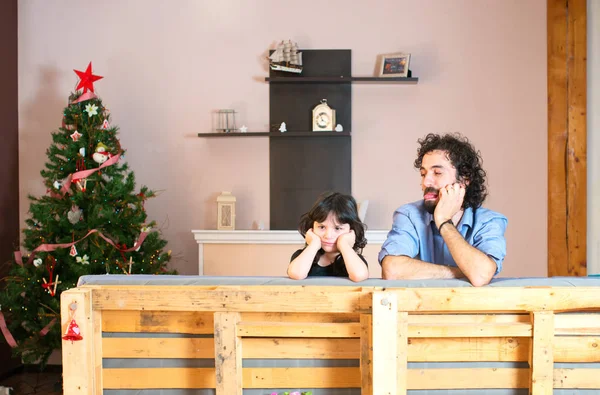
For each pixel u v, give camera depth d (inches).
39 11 180.2
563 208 165.9
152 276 76.8
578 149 161.5
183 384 74.6
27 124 179.0
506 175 173.2
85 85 153.3
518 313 71.1
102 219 144.6
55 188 149.4
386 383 67.4
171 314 74.2
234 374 71.2
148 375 75.0
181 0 179.5
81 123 151.9
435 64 174.7
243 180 179.8
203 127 179.6
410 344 71.1
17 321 147.9
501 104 173.3
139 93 179.9
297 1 177.6
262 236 167.0
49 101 179.3
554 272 166.6
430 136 87.2
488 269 71.3
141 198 154.8
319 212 82.8
